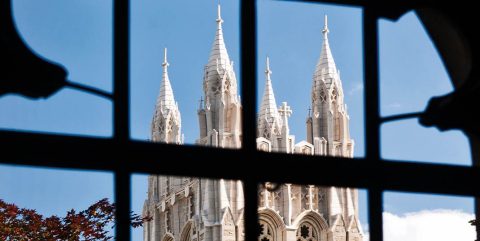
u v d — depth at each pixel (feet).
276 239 650.43
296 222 653.30
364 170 49.32
